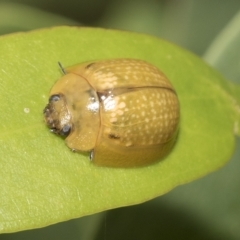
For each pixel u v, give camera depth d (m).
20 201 0.09
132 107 0.09
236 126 0.09
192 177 0.09
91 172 0.09
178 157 0.09
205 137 0.09
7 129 0.09
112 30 0.09
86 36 0.09
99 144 0.09
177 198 0.10
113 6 0.11
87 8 0.11
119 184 0.09
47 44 0.09
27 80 0.09
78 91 0.09
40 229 0.10
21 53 0.09
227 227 0.10
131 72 0.09
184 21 0.11
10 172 0.09
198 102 0.09
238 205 0.10
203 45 0.11
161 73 0.09
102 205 0.09
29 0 0.11
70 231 0.10
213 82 0.09
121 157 0.09
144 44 0.09
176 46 0.09
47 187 0.09
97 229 0.10
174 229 0.10
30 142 0.09
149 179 0.09
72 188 0.09
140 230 0.10
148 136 0.09
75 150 0.09
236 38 0.10
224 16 0.11
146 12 0.11
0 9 0.10
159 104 0.09
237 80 0.10
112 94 0.09
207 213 0.10
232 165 0.10
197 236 0.10
